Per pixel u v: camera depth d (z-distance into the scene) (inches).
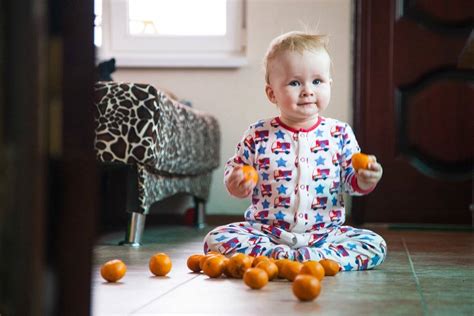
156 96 98.0
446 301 49.6
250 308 45.9
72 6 28.9
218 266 61.5
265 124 75.7
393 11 142.9
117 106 97.3
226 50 154.2
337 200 74.5
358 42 144.2
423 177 142.6
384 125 143.5
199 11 154.9
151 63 151.0
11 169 27.5
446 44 141.7
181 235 116.5
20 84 27.4
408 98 143.3
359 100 144.3
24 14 27.3
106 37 154.6
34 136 27.4
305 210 72.9
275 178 73.5
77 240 29.0
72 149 28.9
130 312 44.3
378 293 53.1
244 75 152.3
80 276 29.1
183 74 153.0
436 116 142.5
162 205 151.6
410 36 142.6
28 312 27.5
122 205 141.6
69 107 28.8
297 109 73.2
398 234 121.7
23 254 27.5
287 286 56.2
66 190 28.9
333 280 60.7
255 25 151.1
